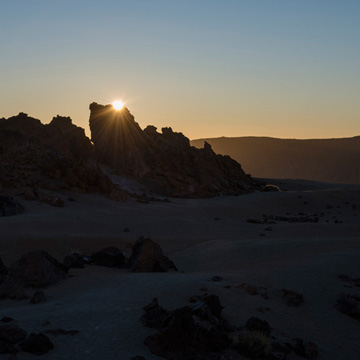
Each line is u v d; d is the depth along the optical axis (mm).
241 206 94625
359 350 20703
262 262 39250
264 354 17328
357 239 46000
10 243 46188
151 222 67938
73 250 46812
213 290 25016
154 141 129375
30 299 24328
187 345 16578
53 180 85000
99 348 16031
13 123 119312
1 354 14812
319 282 29828
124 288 25719
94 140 130250
